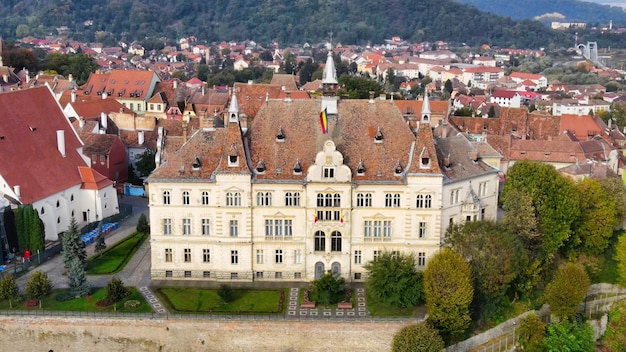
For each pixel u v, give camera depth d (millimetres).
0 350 119438
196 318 117250
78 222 164250
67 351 119125
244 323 117188
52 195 153875
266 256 132000
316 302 123250
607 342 135125
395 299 121000
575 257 148625
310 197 127625
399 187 127312
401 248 130625
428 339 108812
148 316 117625
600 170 183750
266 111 134000
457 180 132375
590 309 139125
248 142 131125
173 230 131250
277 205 128875
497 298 124188
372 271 123562
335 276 131375
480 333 121125
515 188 139750
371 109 133625
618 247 143000
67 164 164000
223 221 129625
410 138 131250
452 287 114375
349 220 128875
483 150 150625
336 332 117000
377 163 129250
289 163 129125
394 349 111375
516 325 125875
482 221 129625
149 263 142000
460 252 124750
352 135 131375
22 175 150375
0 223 140875
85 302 123500
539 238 135875
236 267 132250
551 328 124062
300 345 117812
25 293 125562
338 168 126125
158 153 146375
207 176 129125
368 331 116812
